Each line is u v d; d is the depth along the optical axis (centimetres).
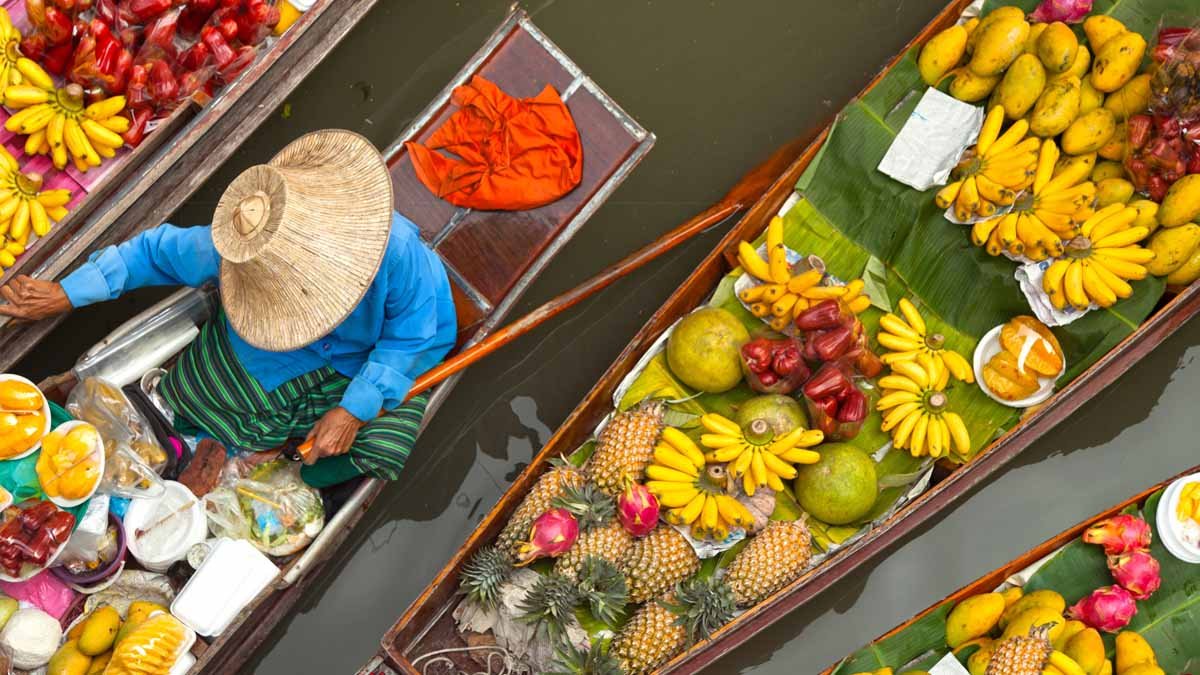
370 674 385
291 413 383
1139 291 389
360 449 374
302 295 323
